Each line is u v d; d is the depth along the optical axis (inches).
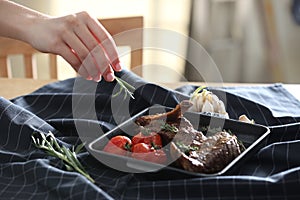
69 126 41.6
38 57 76.0
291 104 46.4
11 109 41.5
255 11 79.2
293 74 79.7
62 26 40.4
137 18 56.9
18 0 74.3
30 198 34.3
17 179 35.8
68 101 45.3
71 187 33.5
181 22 80.8
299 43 78.3
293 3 76.3
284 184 33.5
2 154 38.2
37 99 45.6
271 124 42.9
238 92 48.3
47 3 75.7
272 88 49.3
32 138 39.2
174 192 34.0
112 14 78.7
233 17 79.8
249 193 33.5
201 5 78.6
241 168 37.0
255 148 36.9
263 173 36.5
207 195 33.7
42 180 34.7
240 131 39.5
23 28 42.1
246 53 81.7
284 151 37.5
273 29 78.0
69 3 76.6
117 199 34.0
